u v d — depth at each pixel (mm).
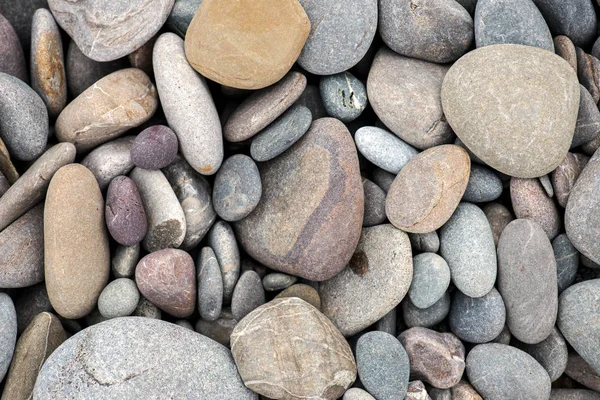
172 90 596
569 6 635
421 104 617
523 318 614
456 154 607
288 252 614
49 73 614
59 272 582
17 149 604
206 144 599
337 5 605
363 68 650
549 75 597
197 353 580
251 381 582
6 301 590
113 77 608
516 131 591
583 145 638
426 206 603
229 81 599
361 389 593
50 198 581
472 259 612
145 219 597
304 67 621
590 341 609
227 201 610
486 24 616
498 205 640
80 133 603
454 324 625
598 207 604
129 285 597
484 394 610
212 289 600
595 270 639
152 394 564
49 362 570
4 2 624
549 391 608
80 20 607
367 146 621
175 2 617
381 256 617
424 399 597
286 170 621
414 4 615
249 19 590
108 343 569
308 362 583
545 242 613
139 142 591
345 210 608
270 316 591
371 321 617
